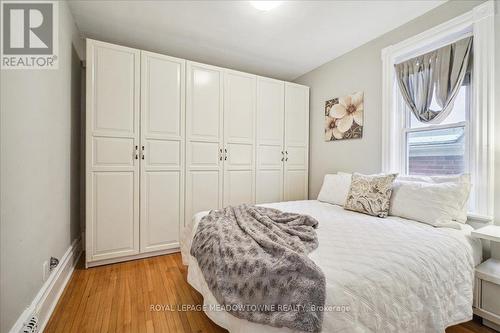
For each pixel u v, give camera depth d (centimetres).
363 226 170
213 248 139
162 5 216
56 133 184
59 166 192
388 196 206
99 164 235
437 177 201
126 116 246
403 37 243
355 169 295
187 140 279
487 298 149
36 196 142
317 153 355
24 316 121
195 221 200
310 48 297
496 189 178
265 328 94
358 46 290
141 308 169
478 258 158
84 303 174
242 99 315
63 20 201
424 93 224
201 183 289
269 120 336
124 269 231
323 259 113
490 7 179
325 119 339
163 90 264
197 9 221
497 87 177
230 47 296
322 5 214
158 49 301
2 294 102
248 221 170
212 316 127
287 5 214
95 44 231
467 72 199
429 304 113
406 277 110
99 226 236
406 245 132
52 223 172
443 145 216
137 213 253
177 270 230
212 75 294
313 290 89
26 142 129
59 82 192
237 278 112
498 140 177
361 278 100
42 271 150
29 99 134
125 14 229
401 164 250
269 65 349
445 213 176
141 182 254
